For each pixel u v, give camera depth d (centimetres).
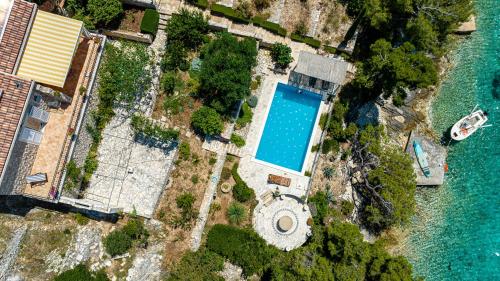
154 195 4841
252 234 5006
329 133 5322
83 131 4550
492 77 5709
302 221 5194
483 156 5656
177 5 5006
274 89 5275
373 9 4688
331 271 4694
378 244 4966
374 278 4697
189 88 4978
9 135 3772
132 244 4781
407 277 4566
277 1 5078
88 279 4534
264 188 5181
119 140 4825
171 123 4938
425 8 4772
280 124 5309
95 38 4525
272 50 5178
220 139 5047
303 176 5225
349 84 5422
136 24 4884
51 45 4156
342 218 5369
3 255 4388
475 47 5709
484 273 5603
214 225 4994
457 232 5612
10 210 4519
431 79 4531
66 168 4362
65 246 4603
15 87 3816
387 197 4962
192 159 4981
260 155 5262
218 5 4988
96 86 4619
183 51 4897
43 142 4344
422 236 5578
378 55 4709
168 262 4862
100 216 4753
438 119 5628
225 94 4719
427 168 5494
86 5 4722
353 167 5378
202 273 4819
